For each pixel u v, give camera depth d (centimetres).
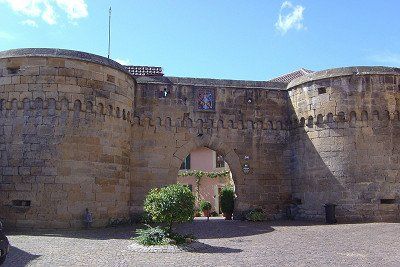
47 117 1958
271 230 1934
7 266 1033
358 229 1866
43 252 1255
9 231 1819
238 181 2572
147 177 2417
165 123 2494
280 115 2658
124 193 2181
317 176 2389
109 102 2116
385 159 2259
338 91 2362
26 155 1928
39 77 1980
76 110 1998
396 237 1566
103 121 2083
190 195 1418
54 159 1930
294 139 2589
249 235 1738
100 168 2042
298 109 2553
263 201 2578
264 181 2594
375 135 2283
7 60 2009
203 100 2569
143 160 2425
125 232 1817
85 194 1972
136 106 2458
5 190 1912
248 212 2538
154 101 2491
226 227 2103
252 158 2597
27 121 1953
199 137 2538
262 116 2638
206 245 1391
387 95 2308
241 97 2627
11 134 1953
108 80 2125
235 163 2577
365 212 2230
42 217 1888
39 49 2000
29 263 1075
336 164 2320
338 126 2344
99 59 2092
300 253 1234
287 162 2628
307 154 2466
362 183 2256
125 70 2223
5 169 1930
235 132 2595
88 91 2038
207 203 3922
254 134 2617
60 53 2002
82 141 1995
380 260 1098
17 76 1988
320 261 1096
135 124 2444
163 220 1382
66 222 1911
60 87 1983
